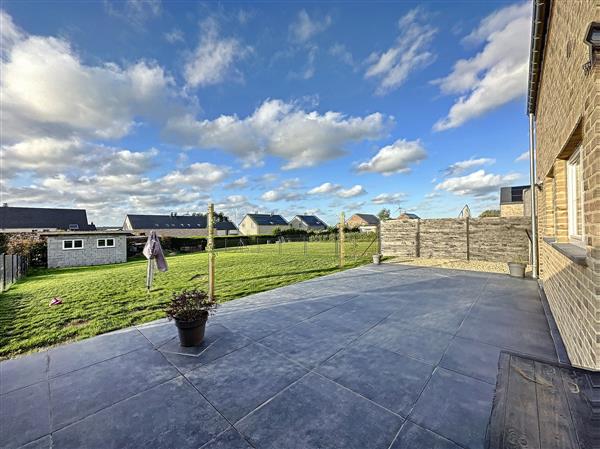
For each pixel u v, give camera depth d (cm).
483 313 458
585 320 233
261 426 204
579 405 168
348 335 374
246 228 5697
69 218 3466
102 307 553
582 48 233
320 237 3023
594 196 206
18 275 1094
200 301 377
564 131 323
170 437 195
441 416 208
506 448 137
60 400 241
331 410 219
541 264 728
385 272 891
